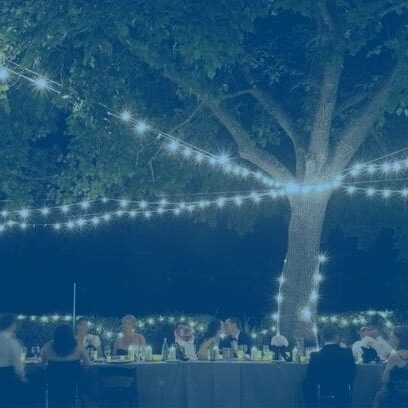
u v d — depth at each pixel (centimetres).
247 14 1714
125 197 2069
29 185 2100
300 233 1964
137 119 1928
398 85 1750
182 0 1639
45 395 1378
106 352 1562
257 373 1415
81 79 1755
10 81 1892
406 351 1363
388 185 2291
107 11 1619
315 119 1897
